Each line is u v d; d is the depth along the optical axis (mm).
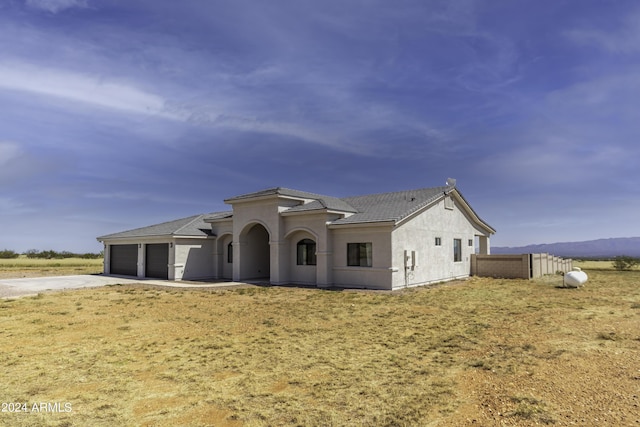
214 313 12906
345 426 4859
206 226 28047
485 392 5855
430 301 15094
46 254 67688
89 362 7625
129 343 9102
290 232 21969
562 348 8102
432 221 22703
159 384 6422
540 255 26859
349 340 9172
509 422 4828
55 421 5055
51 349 8578
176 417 5191
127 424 4988
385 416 5117
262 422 5016
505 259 25719
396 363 7348
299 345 8773
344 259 20453
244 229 23906
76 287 21078
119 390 6160
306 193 24344
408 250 20219
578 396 5555
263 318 11969
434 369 6973
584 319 11180
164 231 26656
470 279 24516
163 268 26375
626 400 5359
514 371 6723
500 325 10531
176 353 8242
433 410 5270
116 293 18344
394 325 10758
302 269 21953
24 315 12633
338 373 6844
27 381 6566
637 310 12680
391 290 18547
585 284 21688
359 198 26188
